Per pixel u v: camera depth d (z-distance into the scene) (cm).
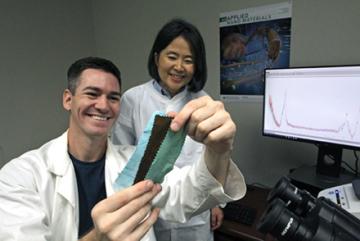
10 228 70
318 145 127
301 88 123
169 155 56
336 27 127
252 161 168
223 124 57
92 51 250
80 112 92
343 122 113
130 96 142
